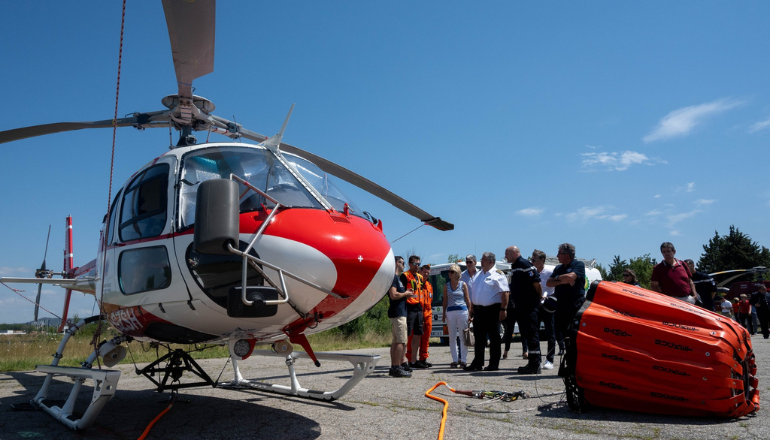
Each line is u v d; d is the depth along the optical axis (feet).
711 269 180.14
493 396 15.40
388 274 12.16
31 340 35.29
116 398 16.81
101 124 15.58
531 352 21.80
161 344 14.61
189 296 10.91
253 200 11.10
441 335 51.75
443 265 53.42
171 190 11.79
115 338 14.30
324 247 10.72
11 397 17.61
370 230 12.32
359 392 16.92
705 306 27.25
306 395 15.37
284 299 9.95
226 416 13.20
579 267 19.80
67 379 23.13
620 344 12.45
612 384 12.42
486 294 23.59
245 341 12.60
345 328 52.39
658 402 12.12
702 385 11.66
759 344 41.04
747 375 12.32
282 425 12.00
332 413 13.41
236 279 10.39
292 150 16.55
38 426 12.34
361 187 18.40
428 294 26.84
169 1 10.22
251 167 12.29
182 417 13.19
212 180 9.36
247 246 10.22
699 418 11.90
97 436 11.27
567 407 13.58
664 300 13.21
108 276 13.33
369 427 11.64
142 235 12.14
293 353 16.02
